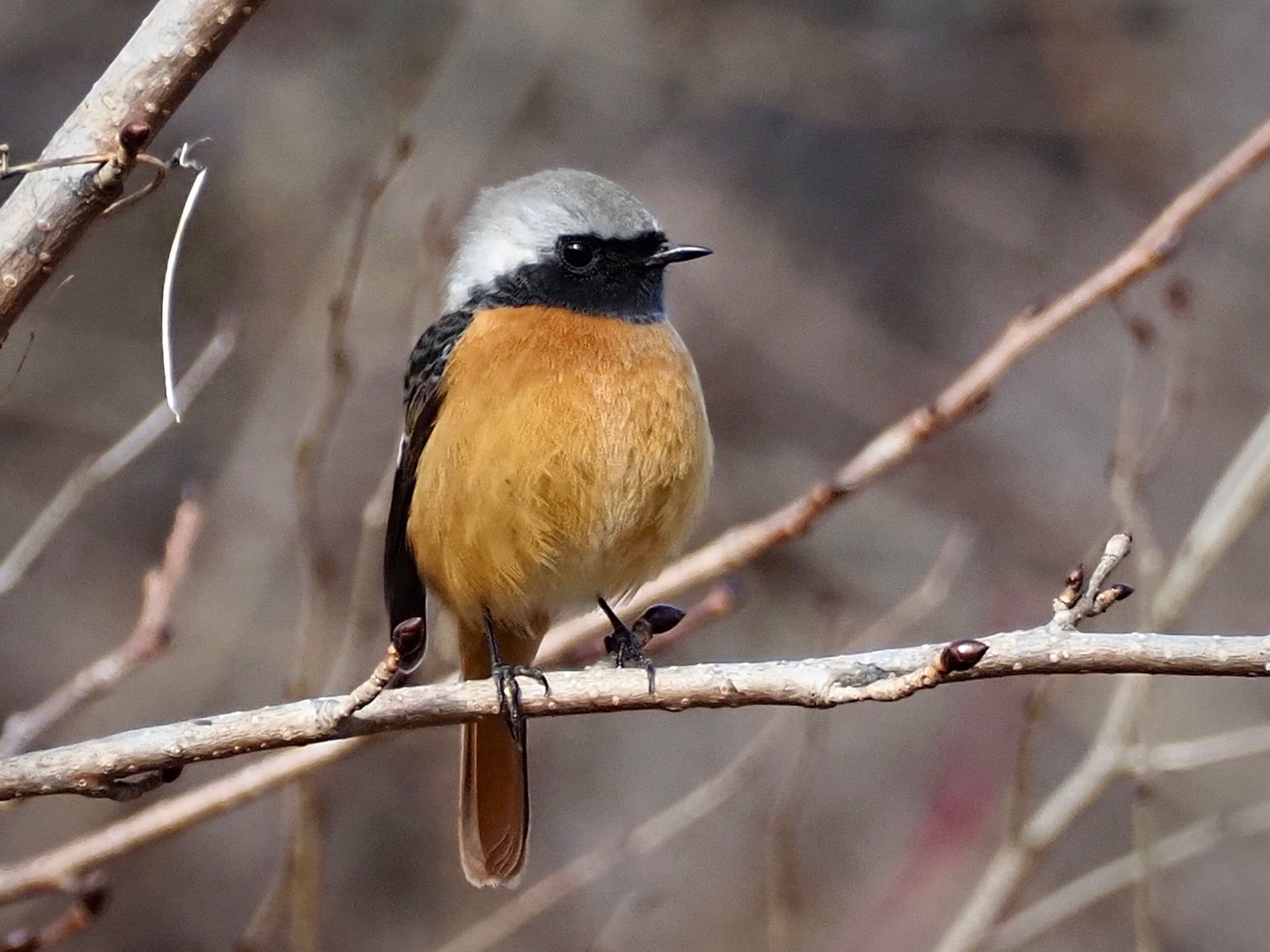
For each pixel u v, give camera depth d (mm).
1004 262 16922
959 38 17094
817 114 16781
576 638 8148
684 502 7684
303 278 15289
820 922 13086
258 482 14000
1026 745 9047
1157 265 7676
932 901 12523
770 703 5801
